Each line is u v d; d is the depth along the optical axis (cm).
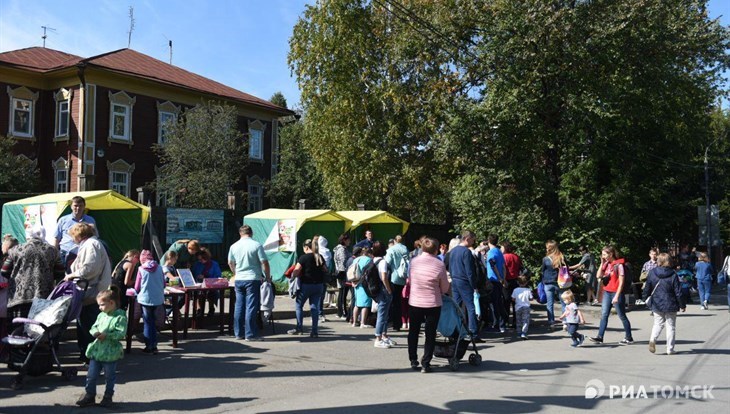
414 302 914
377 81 2834
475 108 2088
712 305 2138
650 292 1095
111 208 1769
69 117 3150
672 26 2138
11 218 1698
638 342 1230
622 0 1995
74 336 1090
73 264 843
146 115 3391
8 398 710
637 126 2352
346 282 1526
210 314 1302
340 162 2875
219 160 3042
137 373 859
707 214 3162
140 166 3359
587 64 2022
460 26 2292
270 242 2111
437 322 908
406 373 904
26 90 3169
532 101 2008
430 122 2577
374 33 2841
